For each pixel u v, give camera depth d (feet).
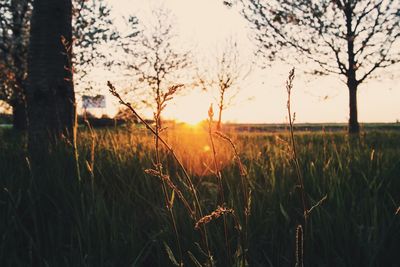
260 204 7.46
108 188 9.06
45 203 8.04
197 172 10.45
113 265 6.01
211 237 6.26
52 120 16.42
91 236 6.73
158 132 3.47
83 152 10.71
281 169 9.98
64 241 7.14
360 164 10.62
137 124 13.42
